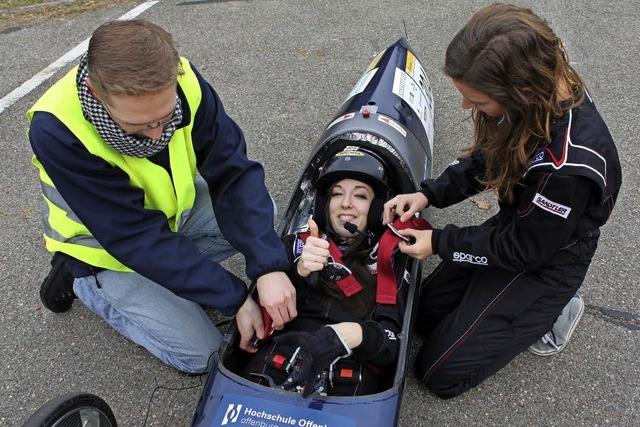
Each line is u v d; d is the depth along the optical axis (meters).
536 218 2.08
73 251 2.39
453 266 2.79
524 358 2.76
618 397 2.59
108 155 2.10
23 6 6.30
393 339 2.26
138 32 1.76
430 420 2.55
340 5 5.84
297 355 2.11
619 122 4.09
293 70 4.86
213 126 2.42
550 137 1.99
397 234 2.43
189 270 2.26
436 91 4.48
